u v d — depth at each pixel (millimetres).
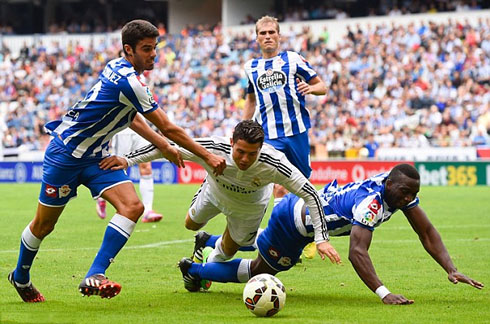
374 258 23562
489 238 28938
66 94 85312
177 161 15641
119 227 15078
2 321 13758
